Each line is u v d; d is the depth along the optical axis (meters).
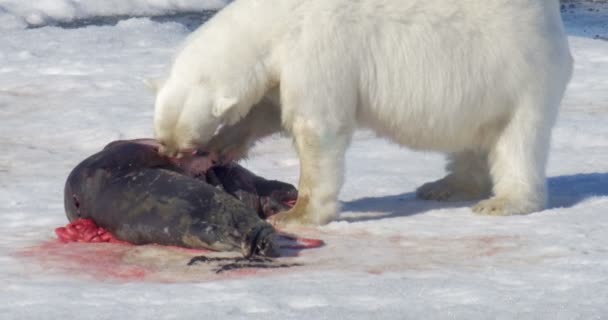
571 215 22.52
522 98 23.03
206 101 21.41
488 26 22.77
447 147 23.50
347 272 18.25
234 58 21.58
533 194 23.11
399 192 25.95
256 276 18.14
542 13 23.28
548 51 23.19
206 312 15.45
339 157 22.09
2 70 46.81
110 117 37.38
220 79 21.52
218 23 22.09
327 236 21.14
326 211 22.16
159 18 70.62
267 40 21.70
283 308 15.78
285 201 23.12
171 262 19.33
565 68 23.72
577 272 17.58
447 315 15.08
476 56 22.64
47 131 35.53
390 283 17.09
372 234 21.25
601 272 17.56
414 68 22.34
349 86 22.02
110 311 15.59
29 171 29.58
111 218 20.64
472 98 22.73
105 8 72.00
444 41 22.48
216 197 19.94
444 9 22.62
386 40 22.27
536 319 14.83
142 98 41.12
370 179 27.47
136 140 22.03
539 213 22.84
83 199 21.11
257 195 22.75
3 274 18.42
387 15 22.33
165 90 21.66
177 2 75.31
